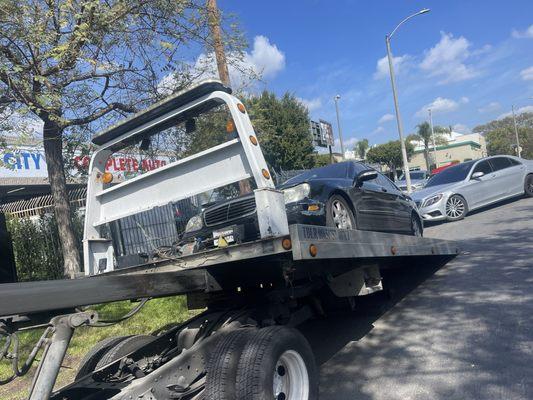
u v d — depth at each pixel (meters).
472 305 6.44
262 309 4.62
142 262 4.98
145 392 3.72
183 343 4.50
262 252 3.88
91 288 3.06
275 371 3.59
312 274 4.98
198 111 4.53
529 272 7.54
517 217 13.14
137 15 9.32
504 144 106.06
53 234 10.97
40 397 2.78
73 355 6.40
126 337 4.86
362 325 6.36
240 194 5.69
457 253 9.38
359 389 4.54
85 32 7.79
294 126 30.14
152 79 10.33
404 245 6.50
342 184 6.36
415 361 4.99
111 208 4.91
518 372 4.40
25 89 7.74
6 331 3.09
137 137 4.99
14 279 4.11
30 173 19.94
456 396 4.14
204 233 5.48
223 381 3.44
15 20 7.65
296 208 5.41
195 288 4.07
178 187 4.35
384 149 69.06
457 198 14.77
